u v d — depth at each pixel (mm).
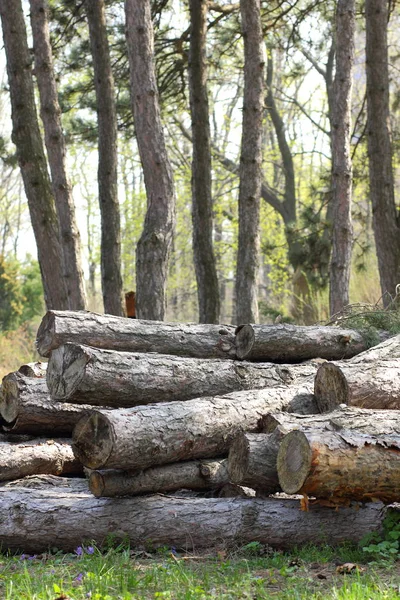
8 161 17453
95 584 4777
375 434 5723
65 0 16844
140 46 11938
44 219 13625
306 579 4914
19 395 7480
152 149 11922
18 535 5926
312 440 5391
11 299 25906
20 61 13508
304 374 7680
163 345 7602
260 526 5773
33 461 7297
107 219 15211
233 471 5977
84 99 19125
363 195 29234
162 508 5918
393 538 5547
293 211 27609
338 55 13328
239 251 13453
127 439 5797
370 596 4344
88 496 6121
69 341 7199
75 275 14062
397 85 20969
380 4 12930
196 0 15508
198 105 15625
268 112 28156
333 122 13469
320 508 5836
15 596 4578
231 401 6590
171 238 12047
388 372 6859
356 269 17906
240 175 13508
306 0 20234
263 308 16031
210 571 5238
